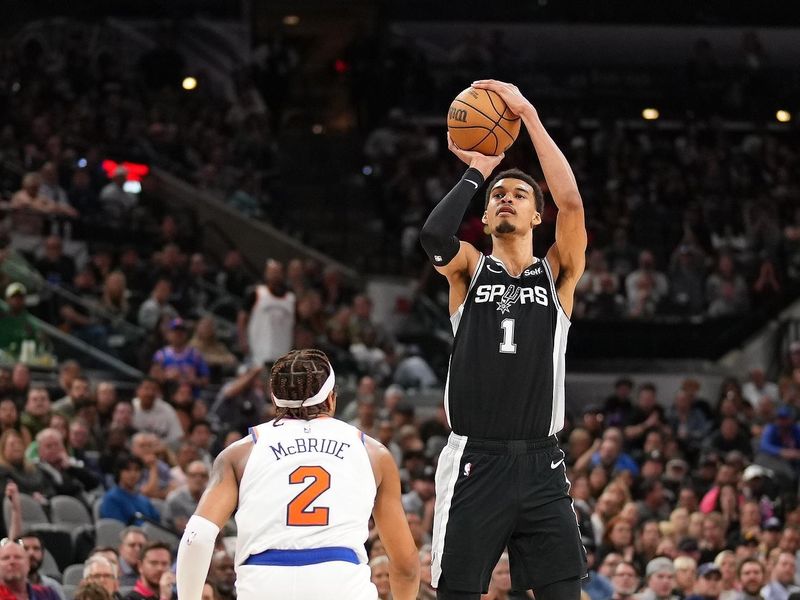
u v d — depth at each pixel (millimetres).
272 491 5965
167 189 27453
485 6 33781
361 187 30969
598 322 24875
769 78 33844
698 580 13727
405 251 28469
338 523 5945
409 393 21266
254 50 32969
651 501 16469
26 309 19125
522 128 30531
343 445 6109
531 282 6617
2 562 10031
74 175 24578
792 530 15078
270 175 30000
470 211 26969
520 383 6461
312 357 6285
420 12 33719
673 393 24328
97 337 19672
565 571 6418
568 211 6602
